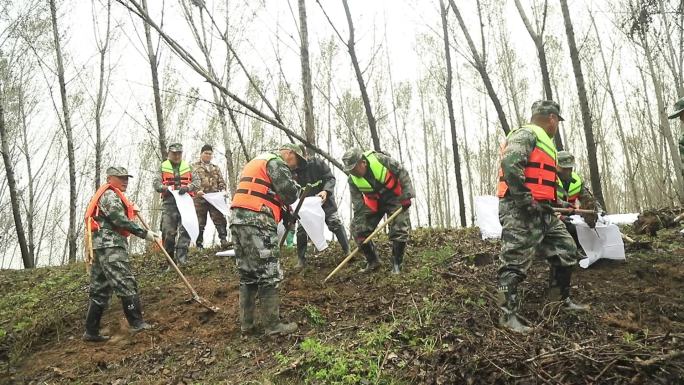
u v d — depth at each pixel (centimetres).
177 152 734
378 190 561
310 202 620
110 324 532
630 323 399
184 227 695
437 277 523
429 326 410
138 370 432
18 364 470
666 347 341
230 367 415
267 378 373
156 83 1090
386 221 544
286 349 427
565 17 936
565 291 432
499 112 954
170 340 480
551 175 408
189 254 803
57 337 516
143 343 481
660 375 312
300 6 838
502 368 334
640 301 444
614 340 366
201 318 516
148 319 528
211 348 452
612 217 711
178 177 736
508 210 408
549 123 428
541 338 374
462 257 589
